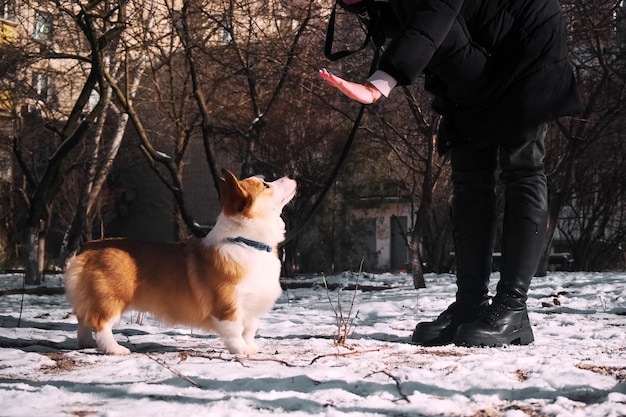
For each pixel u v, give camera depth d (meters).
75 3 6.39
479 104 2.32
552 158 7.45
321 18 6.10
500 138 2.33
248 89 7.89
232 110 8.16
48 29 7.39
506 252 2.42
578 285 5.10
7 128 9.15
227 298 2.25
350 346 2.36
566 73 2.29
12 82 7.26
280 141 8.30
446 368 1.84
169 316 2.32
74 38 7.71
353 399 1.51
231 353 2.27
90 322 2.29
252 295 2.28
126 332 2.84
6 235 11.69
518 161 2.36
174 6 6.67
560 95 2.27
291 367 1.90
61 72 7.59
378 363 1.94
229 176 2.29
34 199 7.04
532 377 1.70
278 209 2.37
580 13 6.02
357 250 11.31
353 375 1.77
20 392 1.57
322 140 8.30
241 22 6.45
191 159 13.25
